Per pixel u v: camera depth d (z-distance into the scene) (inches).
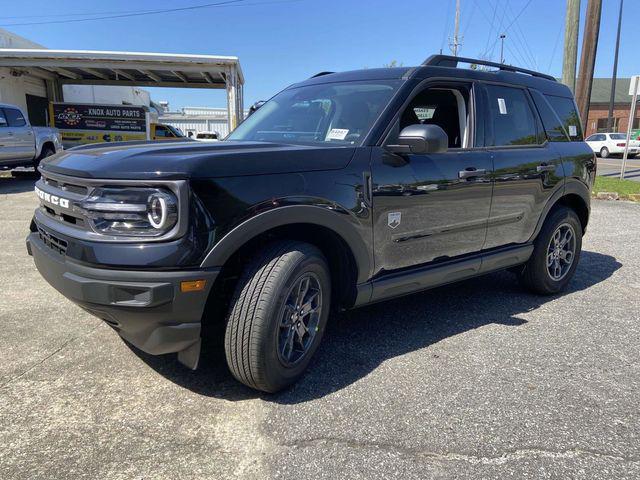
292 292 111.7
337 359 132.9
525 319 164.9
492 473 89.8
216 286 107.6
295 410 108.3
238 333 105.5
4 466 89.3
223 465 90.9
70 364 126.7
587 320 164.7
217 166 99.3
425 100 157.6
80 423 102.4
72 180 103.4
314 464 91.5
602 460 93.7
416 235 136.7
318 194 112.5
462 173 144.2
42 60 706.2
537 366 131.0
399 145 126.0
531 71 187.2
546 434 101.4
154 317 98.6
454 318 164.7
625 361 135.0
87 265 98.5
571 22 507.5
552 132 185.2
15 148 554.9
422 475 88.9
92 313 105.4
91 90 1222.9
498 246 165.9
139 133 967.0
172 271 95.7
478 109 155.8
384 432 101.1
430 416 107.0
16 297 173.8
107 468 89.4
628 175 720.3
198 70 733.9
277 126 150.9
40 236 121.9
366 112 135.1
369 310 170.9
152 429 100.8
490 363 132.3
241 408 108.9
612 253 261.0
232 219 99.7
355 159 121.9
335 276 132.1
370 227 124.1
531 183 168.9
